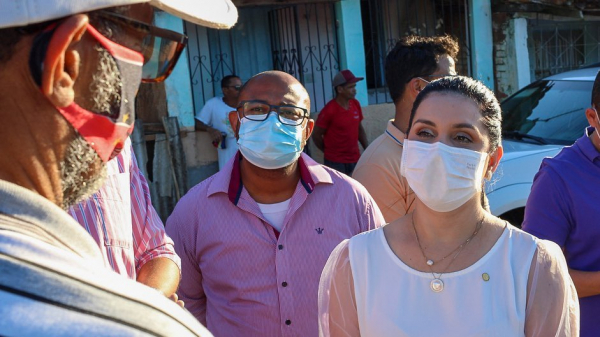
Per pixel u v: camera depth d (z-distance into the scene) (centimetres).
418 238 183
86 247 93
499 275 175
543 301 173
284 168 251
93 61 100
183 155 691
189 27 766
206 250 257
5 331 76
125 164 201
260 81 256
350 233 255
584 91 549
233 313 251
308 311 248
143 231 205
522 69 925
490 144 185
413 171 182
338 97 733
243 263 250
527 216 264
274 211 255
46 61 90
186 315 96
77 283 84
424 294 177
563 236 255
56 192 99
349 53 807
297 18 782
